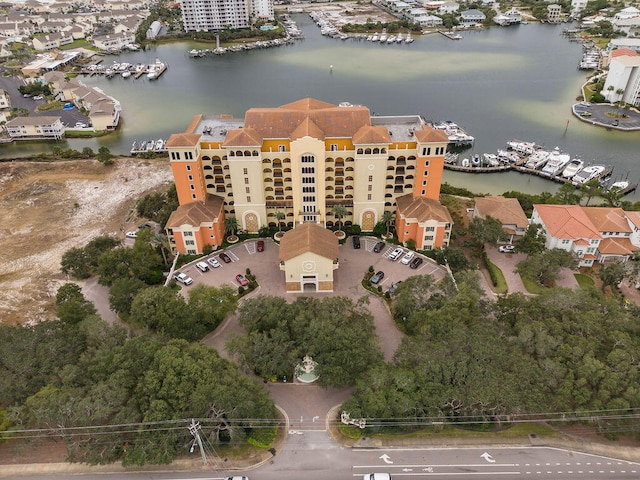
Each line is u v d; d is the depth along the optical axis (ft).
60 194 517.96
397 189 415.44
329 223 429.79
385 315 341.00
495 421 263.49
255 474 243.81
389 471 243.81
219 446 253.24
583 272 385.09
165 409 241.55
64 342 281.74
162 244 391.04
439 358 264.52
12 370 263.90
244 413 248.52
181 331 307.58
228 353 281.95
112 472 245.04
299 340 288.51
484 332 278.46
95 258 381.81
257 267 389.80
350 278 375.25
